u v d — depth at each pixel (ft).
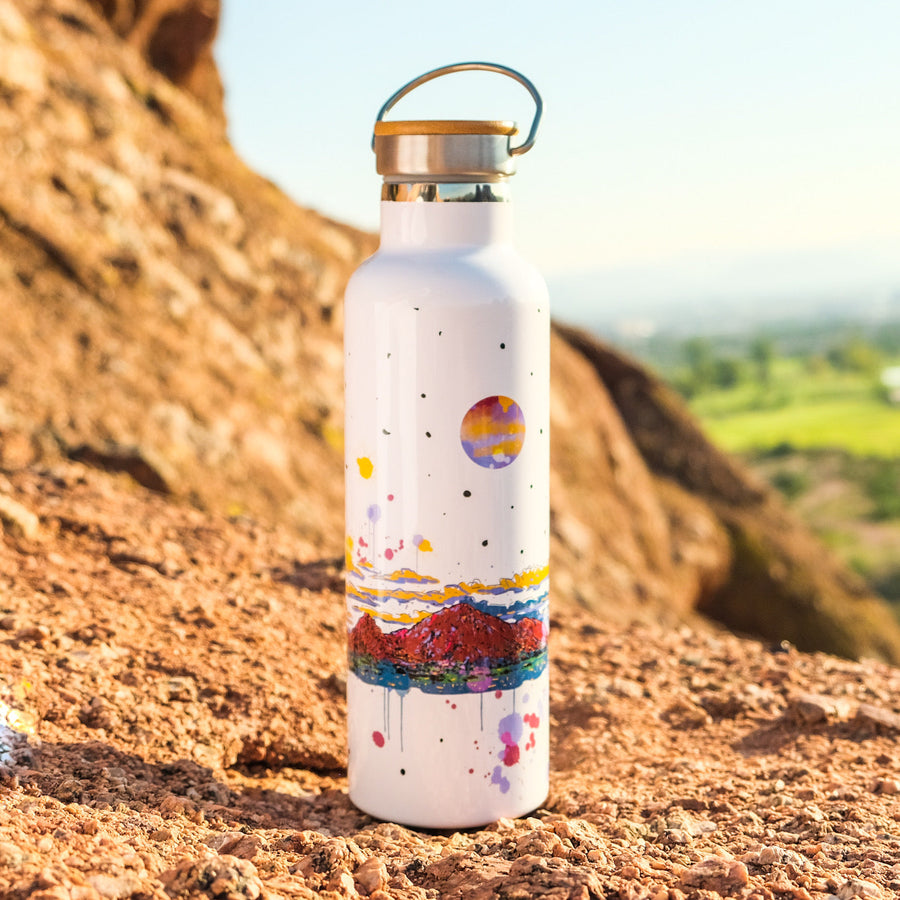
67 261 4.53
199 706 2.26
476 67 2.04
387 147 2.00
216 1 6.64
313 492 4.52
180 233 5.24
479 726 2.05
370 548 2.04
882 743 2.33
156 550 2.83
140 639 2.40
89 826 1.83
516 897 1.77
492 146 1.99
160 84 6.24
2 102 4.83
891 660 8.59
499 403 2.00
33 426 3.65
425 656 2.03
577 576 5.90
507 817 2.08
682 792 2.16
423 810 2.06
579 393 8.19
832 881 1.85
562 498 6.71
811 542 9.34
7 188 4.54
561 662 2.69
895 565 38.96
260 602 2.66
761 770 2.24
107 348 4.28
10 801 1.88
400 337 1.98
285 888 1.77
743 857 1.91
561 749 2.38
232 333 5.01
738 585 8.49
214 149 6.18
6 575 2.54
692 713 2.46
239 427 4.46
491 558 2.02
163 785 2.07
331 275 5.96
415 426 1.99
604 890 1.80
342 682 2.40
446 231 1.99
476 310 1.97
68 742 2.10
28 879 1.67
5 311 4.11
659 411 9.57
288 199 6.61
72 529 2.82
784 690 2.57
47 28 5.55
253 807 2.09
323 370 5.34
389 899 1.79
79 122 5.17
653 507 8.22
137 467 3.68
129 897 1.68
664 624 5.82
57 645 2.32
